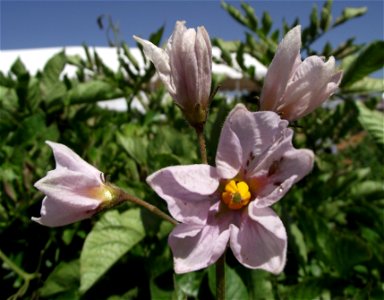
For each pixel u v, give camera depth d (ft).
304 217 0.36
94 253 0.31
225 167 0.22
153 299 0.31
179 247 0.22
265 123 0.22
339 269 0.33
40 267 0.35
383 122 0.42
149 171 0.40
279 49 0.24
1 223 0.35
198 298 0.32
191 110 0.25
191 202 0.22
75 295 0.32
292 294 0.32
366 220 0.40
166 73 0.25
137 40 0.25
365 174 0.42
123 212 0.33
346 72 0.41
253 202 0.22
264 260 0.21
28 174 0.36
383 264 0.34
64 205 0.23
